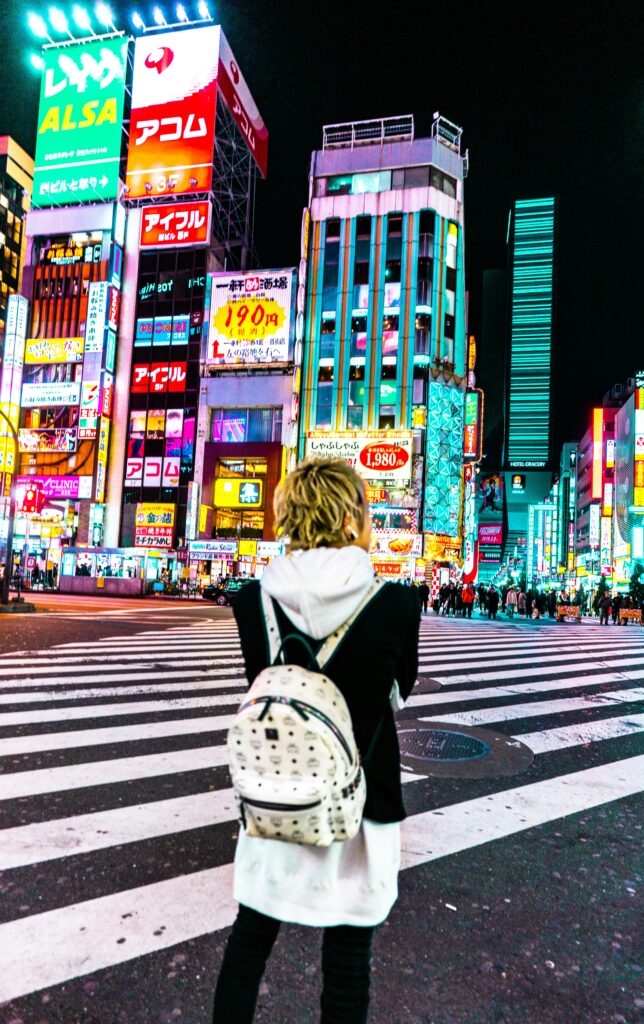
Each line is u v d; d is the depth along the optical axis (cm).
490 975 208
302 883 131
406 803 373
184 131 4834
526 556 11300
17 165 8056
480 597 3300
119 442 4675
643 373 6431
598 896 267
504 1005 193
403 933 232
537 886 274
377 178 4778
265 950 141
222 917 237
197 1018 181
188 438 4591
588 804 381
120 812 341
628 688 825
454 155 4847
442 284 4628
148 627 1439
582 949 226
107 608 2136
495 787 407
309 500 146
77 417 4606
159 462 4600
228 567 4200
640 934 238
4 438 4566
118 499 4603
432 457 4347
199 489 4466
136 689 679
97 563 4069
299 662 134
